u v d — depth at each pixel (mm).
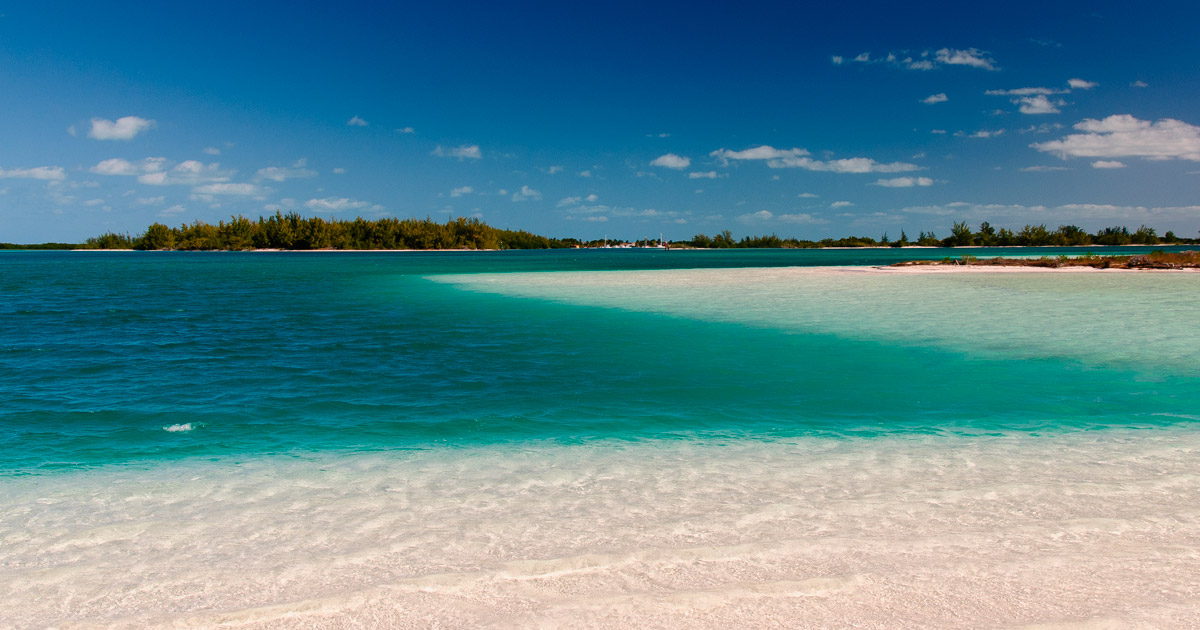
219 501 4969
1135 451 6012
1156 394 8492
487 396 8984
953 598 3145
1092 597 3129
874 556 3693
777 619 2969
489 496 5035
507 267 61375
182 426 7441
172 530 4359
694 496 4949
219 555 3914
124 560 3863
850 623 2918
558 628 2920
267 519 4559
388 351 12844
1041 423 7180
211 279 42438
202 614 3115
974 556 3662
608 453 6301
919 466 5672
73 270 58125
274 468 5879
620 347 12977
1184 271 35406
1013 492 4871
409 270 54625
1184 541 3832
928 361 10984
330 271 54250
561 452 6359
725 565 3602
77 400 8883
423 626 2963
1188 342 12312
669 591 3273
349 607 3164
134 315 20141
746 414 7848
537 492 5121
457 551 3910
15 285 36094
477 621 3000
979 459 5852
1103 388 8867
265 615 3098
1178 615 2920
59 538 4227
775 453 6207
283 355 12500
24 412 8180
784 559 3670
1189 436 6547
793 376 10023
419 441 6832
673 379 9945
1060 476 5270
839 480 5309
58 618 3143
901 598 3154
